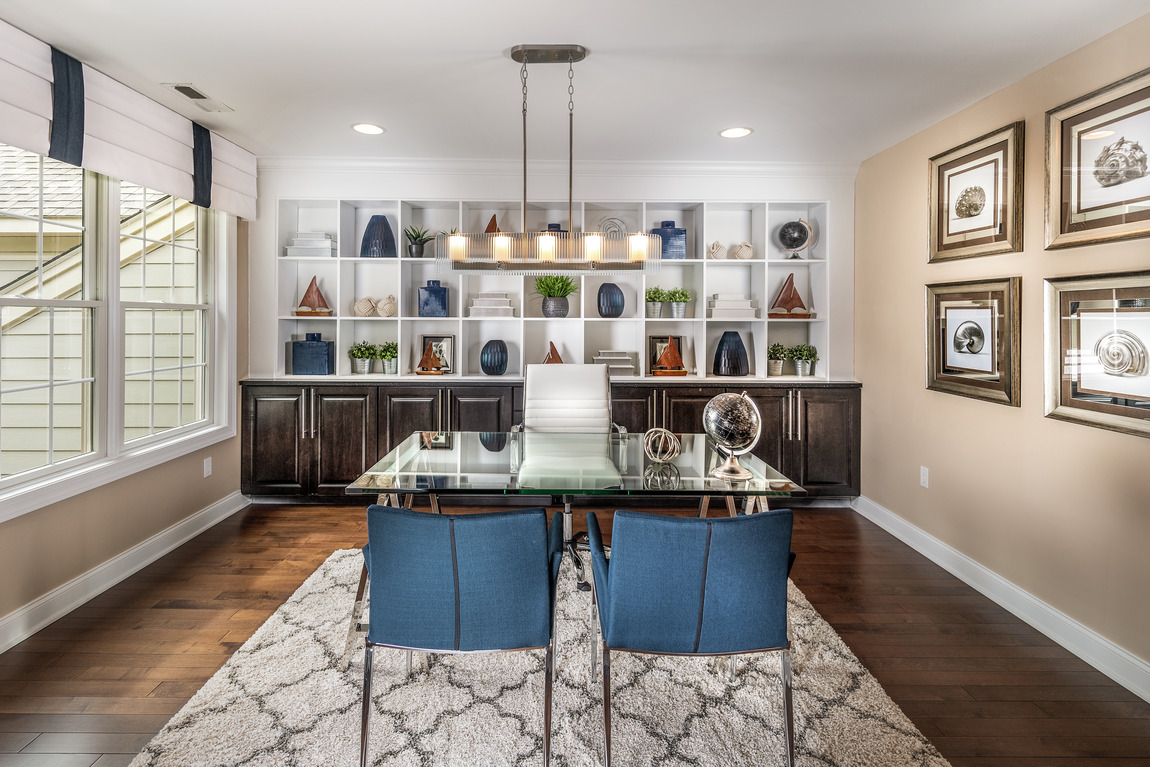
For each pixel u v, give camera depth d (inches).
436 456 102.0
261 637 94.8
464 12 85.4
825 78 107.5
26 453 99.3
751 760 69.4
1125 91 85.4
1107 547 89.9
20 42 89.3
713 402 91.9
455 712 77.6
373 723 75.1
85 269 111.2
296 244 168.2
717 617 64.0
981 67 102.3
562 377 135.9
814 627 100.9
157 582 115.8
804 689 83.4
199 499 145.2
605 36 92.4
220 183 142.1
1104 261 89.7
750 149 151.3
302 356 167.9
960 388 121.7
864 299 163.0
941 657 92.9
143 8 84.2
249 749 70.1
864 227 162.7
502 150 152.6
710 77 107.1
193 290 146.8
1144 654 84.2
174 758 68.3
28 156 98.8
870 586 118.2
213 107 122.6
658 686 84.0
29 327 99.7
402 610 64.7
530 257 107.7
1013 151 107.3
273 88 112.7
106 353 113.8
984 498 116.4
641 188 166.6
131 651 91.4
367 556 79.8
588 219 178.9
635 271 110.2
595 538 81.0
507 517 62.7
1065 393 96.3
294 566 124.0
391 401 163.0
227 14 86.0
